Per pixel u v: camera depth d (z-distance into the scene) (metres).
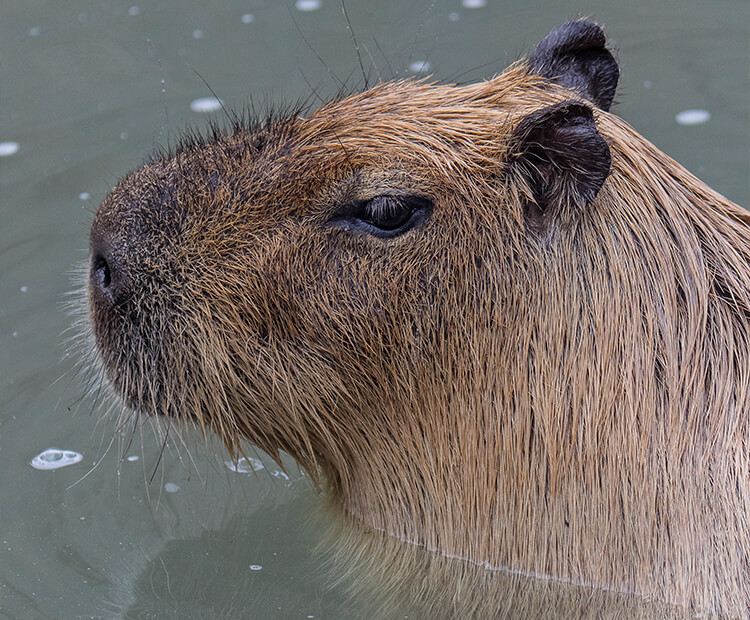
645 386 8.91
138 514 11.28
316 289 9.07
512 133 8.85
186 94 18.31
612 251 8.98
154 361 9.30
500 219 8.96
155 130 17.27
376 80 18.28
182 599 10.14
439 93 9.56
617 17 20.62
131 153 16.75
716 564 8.70
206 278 9.12
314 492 11.65
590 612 9.16
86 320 9.96
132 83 18.91
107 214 9.31
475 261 8.98
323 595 10.18
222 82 18.61
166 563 10.64
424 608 9.80
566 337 9.01
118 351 9.38
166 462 12.10
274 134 9.30
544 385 9.08
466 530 9.70
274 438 10.02
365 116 9.30
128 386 9.45
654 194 9.21
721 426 8.82
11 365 13.15
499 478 9.39
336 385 9.39
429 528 9.92
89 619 9.80
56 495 11.41
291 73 18.70
